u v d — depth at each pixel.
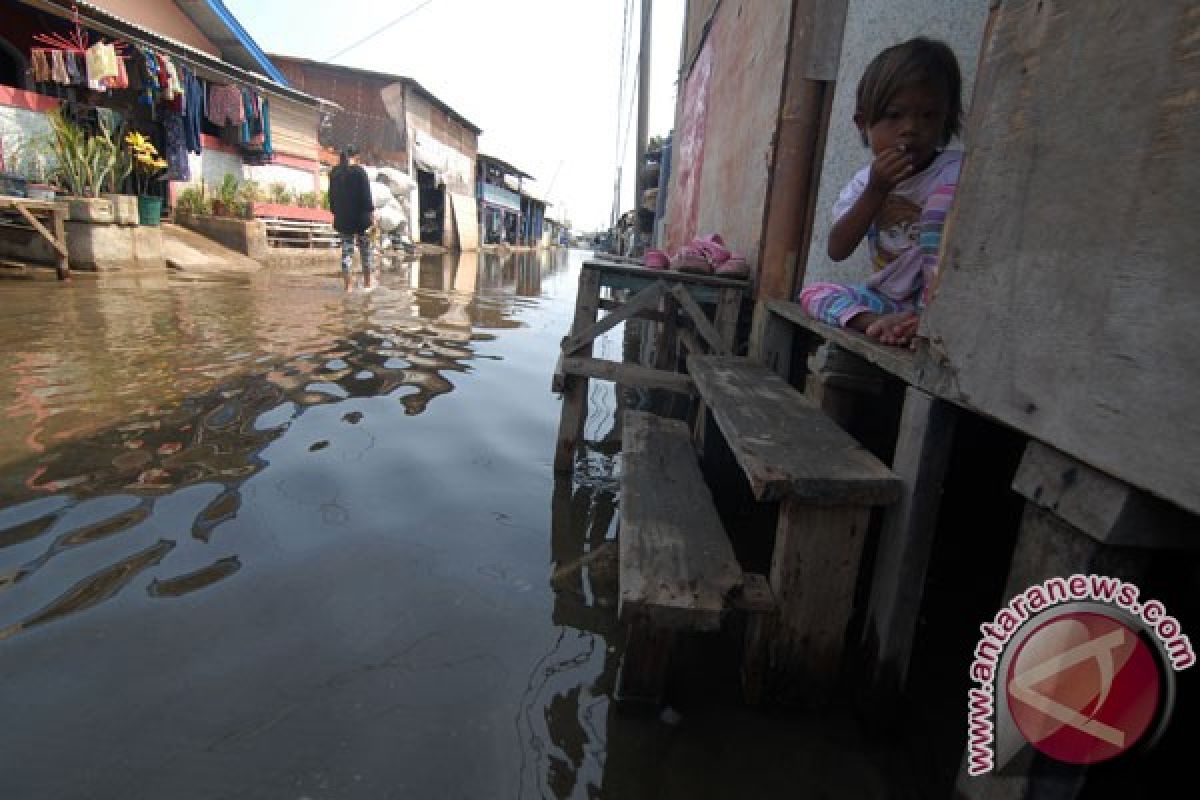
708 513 2.34
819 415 2.44
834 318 2.73
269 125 14.60
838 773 1.79
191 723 1.77
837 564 1.91
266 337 6.10
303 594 2.35
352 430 3.94
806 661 1.98
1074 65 1.24
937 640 2.35
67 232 8.91
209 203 13.21
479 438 4.09
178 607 2.22
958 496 2.70
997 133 1.47
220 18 13.95
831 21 3.82
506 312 9.45
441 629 2.24
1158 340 1.03
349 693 1.92
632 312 4.08
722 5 6.84
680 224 9.09
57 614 2.14
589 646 2.23
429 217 25.84
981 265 1.51
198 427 3.77
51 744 1.68
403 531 2.86
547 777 1.69
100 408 3.95
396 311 8.38
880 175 2.42
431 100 23.73
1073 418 1.20
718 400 2.59
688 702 2.02
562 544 2.91
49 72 9.64
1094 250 1.17
